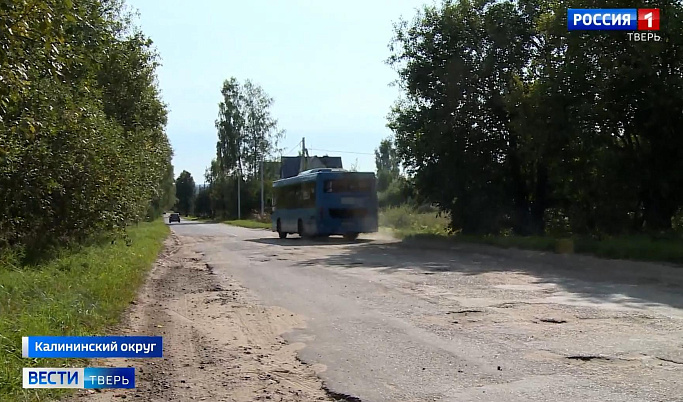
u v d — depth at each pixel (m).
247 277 15.21
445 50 26.58
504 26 25.27
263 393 5.89
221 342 8.05
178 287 13.80
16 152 11.67
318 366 6.73
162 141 31.64
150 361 7.14
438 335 7.89
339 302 10.78
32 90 10.19
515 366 6.34
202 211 128.88
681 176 18.89
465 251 21.78
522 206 27.12
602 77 18.86
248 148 82.94
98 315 9.16
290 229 34.06
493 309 9.59
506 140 26.41
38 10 6.80
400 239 29.95
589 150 19.94
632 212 20.47
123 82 24.77
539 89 20.45
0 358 6.05
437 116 26.39
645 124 18.91
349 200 30.11
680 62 18.09
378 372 6.36
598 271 14.59
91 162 15.70
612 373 6.00
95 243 18.89
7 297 8.98
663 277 13.12
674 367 6.16
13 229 13.98
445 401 5.36
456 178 26.34
